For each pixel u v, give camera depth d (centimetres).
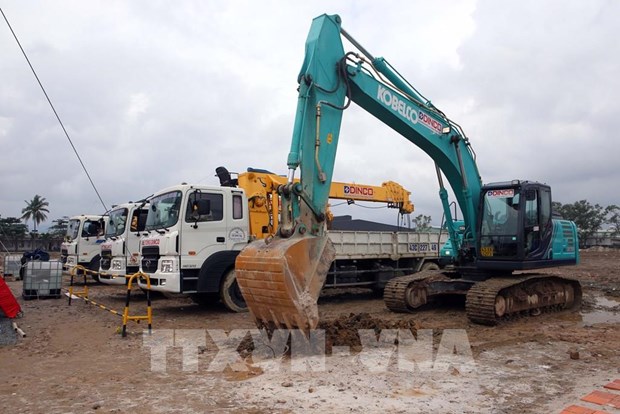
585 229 6197
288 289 655
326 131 845
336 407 518
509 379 617
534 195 1128
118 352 769
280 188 759
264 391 569
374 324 851
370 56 1001
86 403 537
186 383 606
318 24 879
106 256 1521
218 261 1155
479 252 1148
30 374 652
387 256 1470
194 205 1147
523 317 1102
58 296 1508
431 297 1248
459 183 1168
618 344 816
